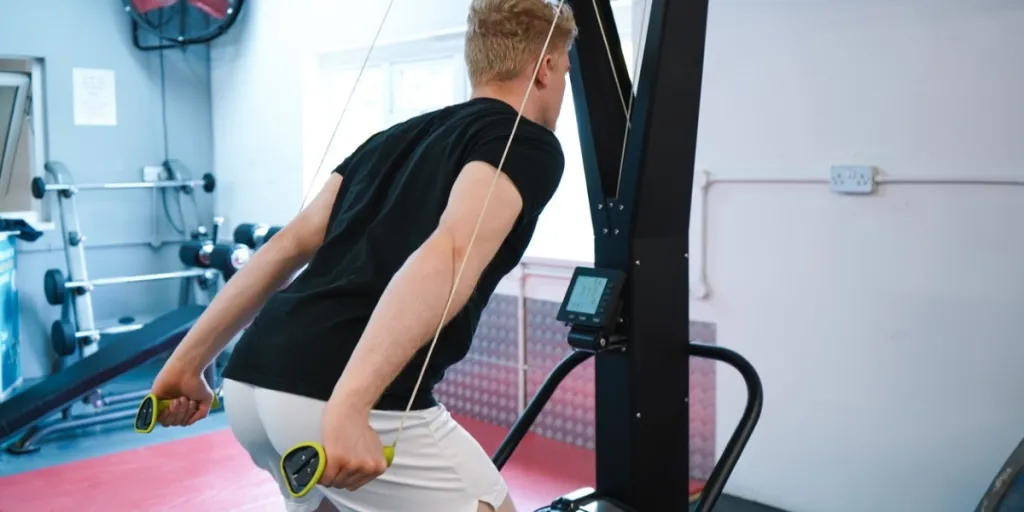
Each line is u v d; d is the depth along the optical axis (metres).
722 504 3.64
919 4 3.07
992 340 2.98
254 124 6.34
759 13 3.50
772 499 3.62
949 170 3.04
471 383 4.89
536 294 4.50
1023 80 2.85
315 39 5.72
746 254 3.62
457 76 4.88
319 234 1.71
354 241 1.55
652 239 2.04
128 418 4.95
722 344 3.74
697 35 2.01
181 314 4.91
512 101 1.61
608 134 2.08
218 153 6.74
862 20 3.21
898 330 3.21
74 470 4.18
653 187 1.99
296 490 1.17
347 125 5.79
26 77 6.05
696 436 3.87
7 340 5.47
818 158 3.38
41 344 6.08
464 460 1.55
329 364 1.44
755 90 3.54
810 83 3.37
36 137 6.11
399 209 1.50
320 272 1.55
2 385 5.34
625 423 2.04
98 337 5.79
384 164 1.61
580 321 2.00
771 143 3.51
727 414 3.74
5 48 5.84
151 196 6.56
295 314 1.48
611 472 2.09
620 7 4.12
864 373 3.31
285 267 1.70
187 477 4.07
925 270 3.12
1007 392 2.96
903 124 3.14
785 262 3.50
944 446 3.12
